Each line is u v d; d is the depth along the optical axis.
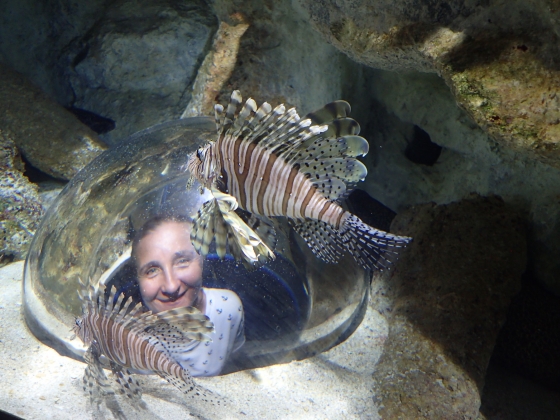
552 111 0.78
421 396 0.98
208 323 0.78
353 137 0.70
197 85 1.67
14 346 1.01
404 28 0.96
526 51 0.82
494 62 0.84
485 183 1.35
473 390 0.99
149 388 0.93
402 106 1.42
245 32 1.54
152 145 1.18
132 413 0.86
